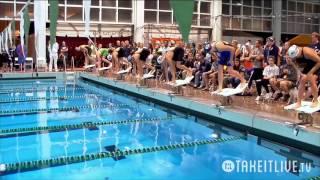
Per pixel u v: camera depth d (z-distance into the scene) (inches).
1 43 608.7
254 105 263.0
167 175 157.1
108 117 285.4
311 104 197.3
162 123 264.5
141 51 390.0
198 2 809.5
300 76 201.8
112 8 769.6
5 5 706.2
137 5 772.6
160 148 197.8
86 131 238.1
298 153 188.7
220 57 261.9
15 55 629.9
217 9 827.4
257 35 874.8
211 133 233.0
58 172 160.2
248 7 874.1
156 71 426.3
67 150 193.3
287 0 904.9
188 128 247.6
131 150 193.8
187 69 328.5
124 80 450.9
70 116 288.8
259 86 295.1
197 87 370.9
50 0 264.7
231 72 261.9
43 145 203.3
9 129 242.5
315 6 952.9
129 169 164.6
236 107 255.3
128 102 366.0
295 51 196.9
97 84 538.9
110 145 203.6
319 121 202.2
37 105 342.6
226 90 261.1
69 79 610.5
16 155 184.4
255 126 219.6
